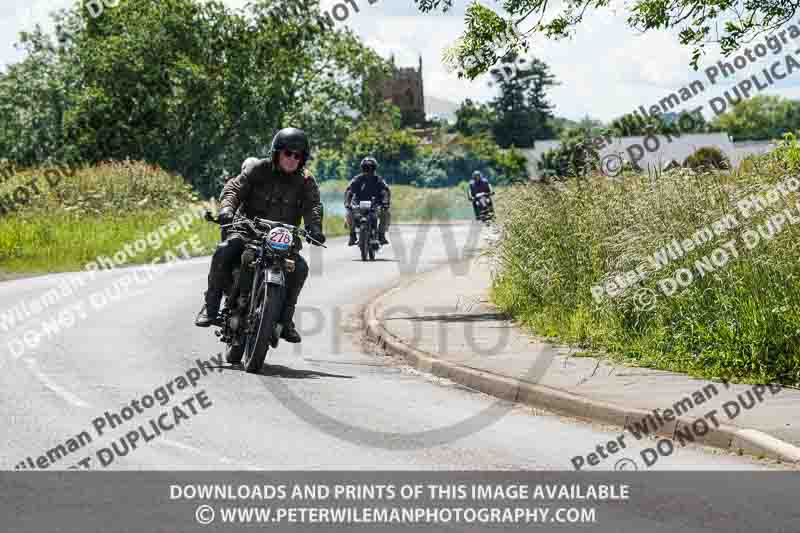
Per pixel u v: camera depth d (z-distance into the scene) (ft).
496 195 196.24
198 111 614.34
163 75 611.47
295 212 133.59
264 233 129.08
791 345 121.60
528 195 186.09
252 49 627.46
